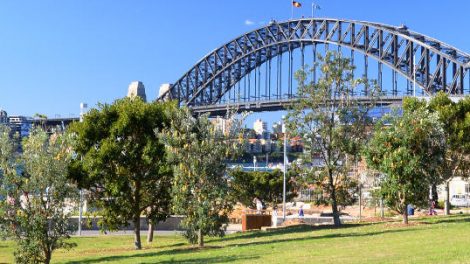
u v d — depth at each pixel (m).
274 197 98.00
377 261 21.97
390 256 23.45
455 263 19.89
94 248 44.50
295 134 47.69
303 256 25.72
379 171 44.03
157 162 41.16
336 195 48.06
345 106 47.34
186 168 35.62
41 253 33.66
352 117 47.19
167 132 36.53
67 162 32.31
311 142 47.75
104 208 42.66
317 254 26.14
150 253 35.97
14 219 31.50
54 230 31.86
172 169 38.16
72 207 33.22
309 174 47.94
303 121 47.59
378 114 97.31
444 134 46.38
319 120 47.22
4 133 31.55
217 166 36.03
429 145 41.97
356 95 53.94
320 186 48.19
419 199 41.06
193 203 35.78
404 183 40.53
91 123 42.47
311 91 47.47
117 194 41.38
